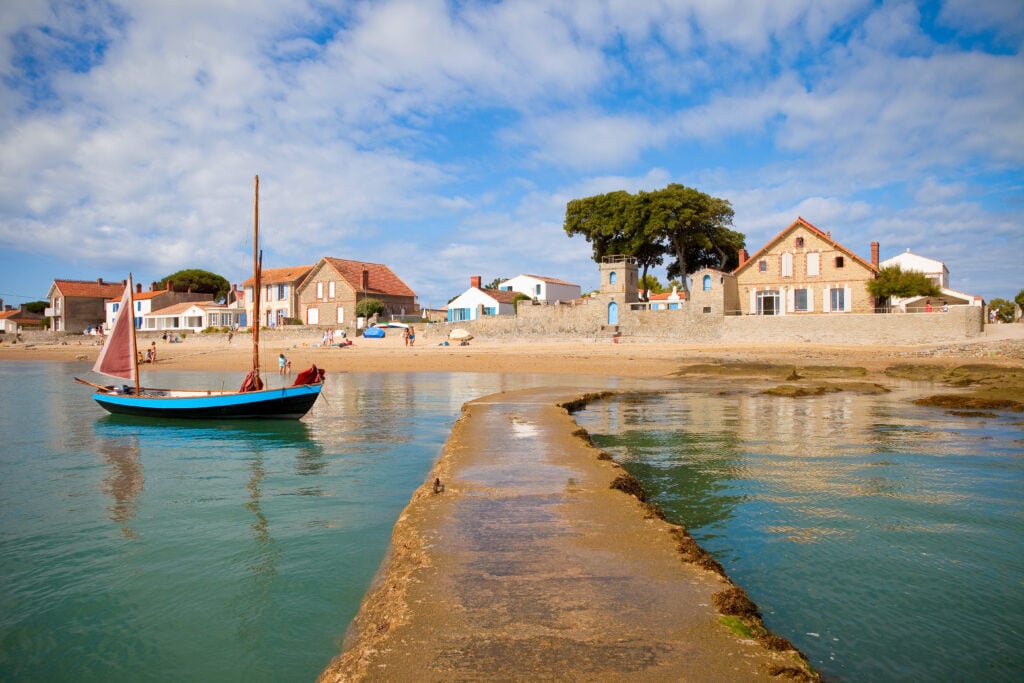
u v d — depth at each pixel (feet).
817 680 15.53
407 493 43.55
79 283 358.43
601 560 23.71
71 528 36.81
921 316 156.66
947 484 42.98
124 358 84.79
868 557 29.68
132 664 22.36
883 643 21.68
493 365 159.22
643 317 192.75
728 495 40.42
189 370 177.99
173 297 342.64
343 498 42.45
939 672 19.89
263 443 64.54
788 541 31.89
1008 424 68.85
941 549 30.71
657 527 27.76
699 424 69.36
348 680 15.71
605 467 40.37
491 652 16.78
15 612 26.40
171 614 25.93
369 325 240.94
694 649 16.80
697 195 207.31
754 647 16.96
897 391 102.78
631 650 16.75
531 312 208.64
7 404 101.35
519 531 27.35
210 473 50.78
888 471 46.85
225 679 21.29
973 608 24.38
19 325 376.48
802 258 183.73
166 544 33.94
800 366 138.31
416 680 15.48
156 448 62.54
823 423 69.87
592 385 114.73
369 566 30.14
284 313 277.23
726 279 185.47
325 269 263.70
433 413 84.12
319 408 90.07
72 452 60.80
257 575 29.45
